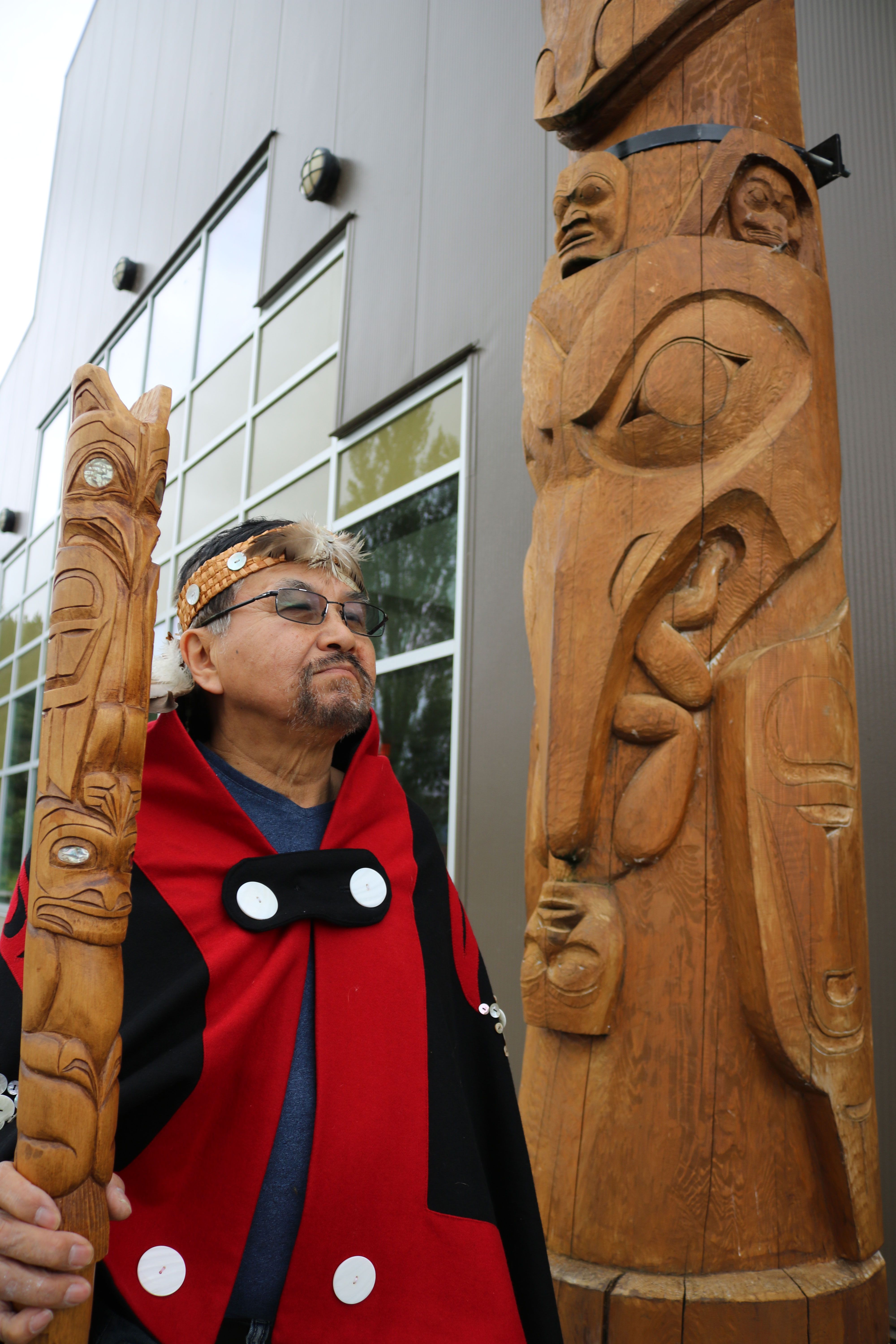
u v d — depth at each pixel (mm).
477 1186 1214
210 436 7672
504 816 4098
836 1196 1826
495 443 4480
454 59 5211
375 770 1449
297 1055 1214
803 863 1823
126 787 1016
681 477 1978
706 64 2188
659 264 2033
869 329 3084
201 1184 1132
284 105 7016
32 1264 908
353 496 5598
